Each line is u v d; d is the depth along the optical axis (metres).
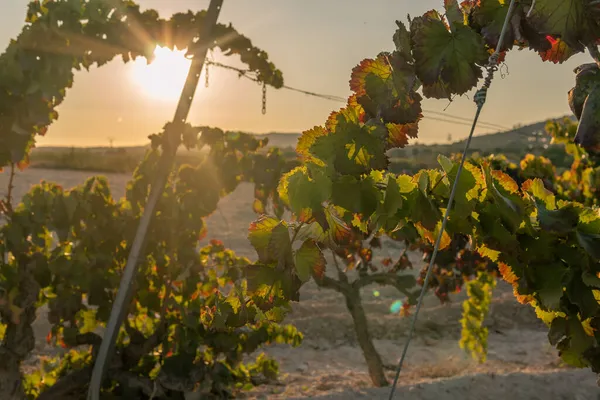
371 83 1.46
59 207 5.62
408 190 1.67
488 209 1.73
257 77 5.88
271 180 6.38
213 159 6.25
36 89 4.58
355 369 9.41
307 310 12.27
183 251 6.26
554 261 1.76
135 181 6.22
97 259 5.91
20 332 5.23
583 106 1.37
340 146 1.45
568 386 6.13
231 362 6.41
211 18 5.04
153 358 6.30
